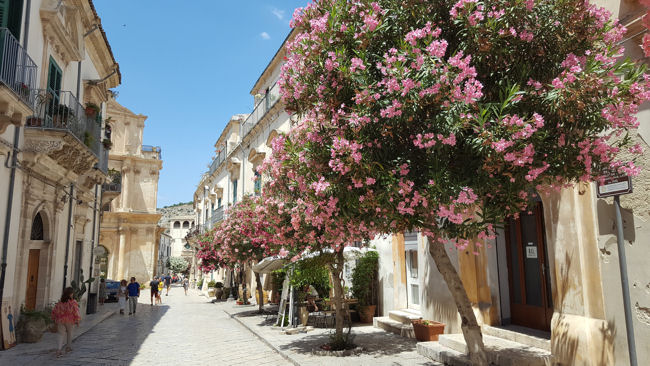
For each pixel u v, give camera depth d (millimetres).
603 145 4109
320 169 5055
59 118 11281
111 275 41312
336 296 8922
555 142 4102
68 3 13320
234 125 32906
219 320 16719
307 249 9031
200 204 48406
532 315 7516
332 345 8609
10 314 10070
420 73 4055
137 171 43500
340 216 5016
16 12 9664
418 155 4516
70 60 13664
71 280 15094
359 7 4883
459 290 4945
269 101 22609
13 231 10250
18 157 10328
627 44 5438
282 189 7820
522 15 4172
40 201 11719
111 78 19281
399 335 10281
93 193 18266
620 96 3824
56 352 9297
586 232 5840
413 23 4684
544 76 4297
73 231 15297
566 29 4277
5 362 8508
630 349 3875
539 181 4352
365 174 4324
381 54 4777
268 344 10164
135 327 14711
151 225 43406
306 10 5426
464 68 3836
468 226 4531
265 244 11953
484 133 3699
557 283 6281
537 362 6020
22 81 9008
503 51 4156
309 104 5406
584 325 5727
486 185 4125
